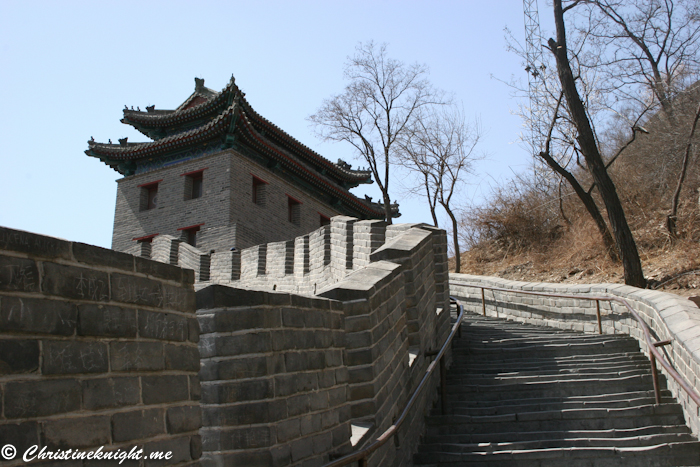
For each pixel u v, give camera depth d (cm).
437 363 855
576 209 2198
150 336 298
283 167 3531
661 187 1945
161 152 3381
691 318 845
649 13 2088
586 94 2175
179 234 3169
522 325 1407
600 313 1238
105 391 265
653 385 866
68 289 256
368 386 552
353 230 1334
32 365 234
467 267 2336
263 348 391
